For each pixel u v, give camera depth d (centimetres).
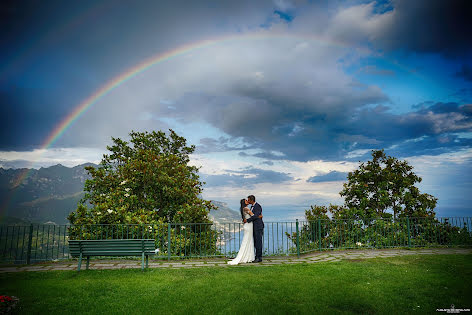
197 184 1675
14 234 990
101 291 663
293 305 570
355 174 1723
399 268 873
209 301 595
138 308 561
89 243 865
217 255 1130
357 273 813
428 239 1447
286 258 1108
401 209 1622
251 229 1045
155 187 1566
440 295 627
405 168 1691
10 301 567
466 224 1384
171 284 716
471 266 898
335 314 530
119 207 1366
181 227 1204
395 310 548
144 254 874
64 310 552
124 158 1692
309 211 1641
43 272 852
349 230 1428
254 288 677
